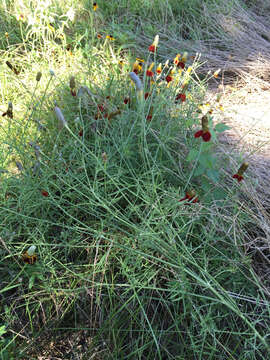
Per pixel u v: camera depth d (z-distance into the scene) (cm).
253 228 227
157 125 256
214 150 265
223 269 199
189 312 182
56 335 191
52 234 222
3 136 268
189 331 177
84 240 213
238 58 432
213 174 222
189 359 178
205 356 177
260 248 209
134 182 236
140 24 473
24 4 435
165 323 190
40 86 317
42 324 194
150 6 481
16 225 221
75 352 186
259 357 176
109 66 351
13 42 412
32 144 212
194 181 242
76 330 192
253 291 195
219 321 186
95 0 469
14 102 314
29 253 178
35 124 275
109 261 204
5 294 202
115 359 177
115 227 208
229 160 254
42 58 374
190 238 212
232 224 211
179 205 207
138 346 185
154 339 172
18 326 193
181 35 480
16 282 202
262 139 300
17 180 225
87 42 416
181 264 178
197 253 203
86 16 457
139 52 417
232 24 480
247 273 202
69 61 359
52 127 271
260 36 486
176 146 255
